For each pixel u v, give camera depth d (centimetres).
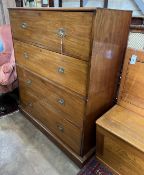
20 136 167
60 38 108
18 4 225
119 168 125
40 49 129
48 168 137
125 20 109
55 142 155
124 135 107
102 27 93
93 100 116
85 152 136
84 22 91
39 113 167
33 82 155
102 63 107
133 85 125
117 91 137
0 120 187
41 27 119
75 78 110
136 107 126
